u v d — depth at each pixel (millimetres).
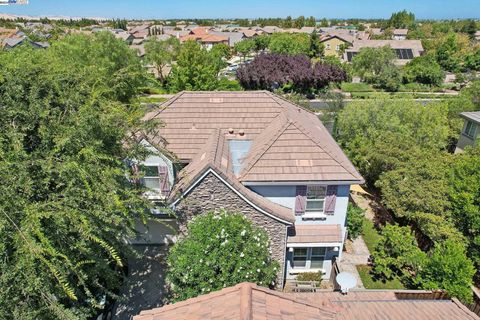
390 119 27016
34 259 9414
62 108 12352
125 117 14008
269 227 15602
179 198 15070
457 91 66188
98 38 51719
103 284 14562
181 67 52344
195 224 14273
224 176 14570
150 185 17859
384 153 22203
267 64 54844
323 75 54906
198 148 18812
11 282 9688
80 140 11508
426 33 146125
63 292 10766
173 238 19406
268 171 15859
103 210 11383
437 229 16594
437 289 14094
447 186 18047
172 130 19406
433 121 27547
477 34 139125
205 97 20641
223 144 17953
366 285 16797
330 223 17094
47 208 10336
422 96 60125
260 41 115875
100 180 11562
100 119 12242
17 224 9602
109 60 48562
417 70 68875
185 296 12750
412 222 20188
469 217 16375
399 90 66500
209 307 7289
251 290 7391
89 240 11453
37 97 11875
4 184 9852
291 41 93188
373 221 22203
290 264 17734
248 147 18453
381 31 167000
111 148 13266
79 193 11008
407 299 13250
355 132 27859
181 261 12836
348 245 19844
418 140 26297
